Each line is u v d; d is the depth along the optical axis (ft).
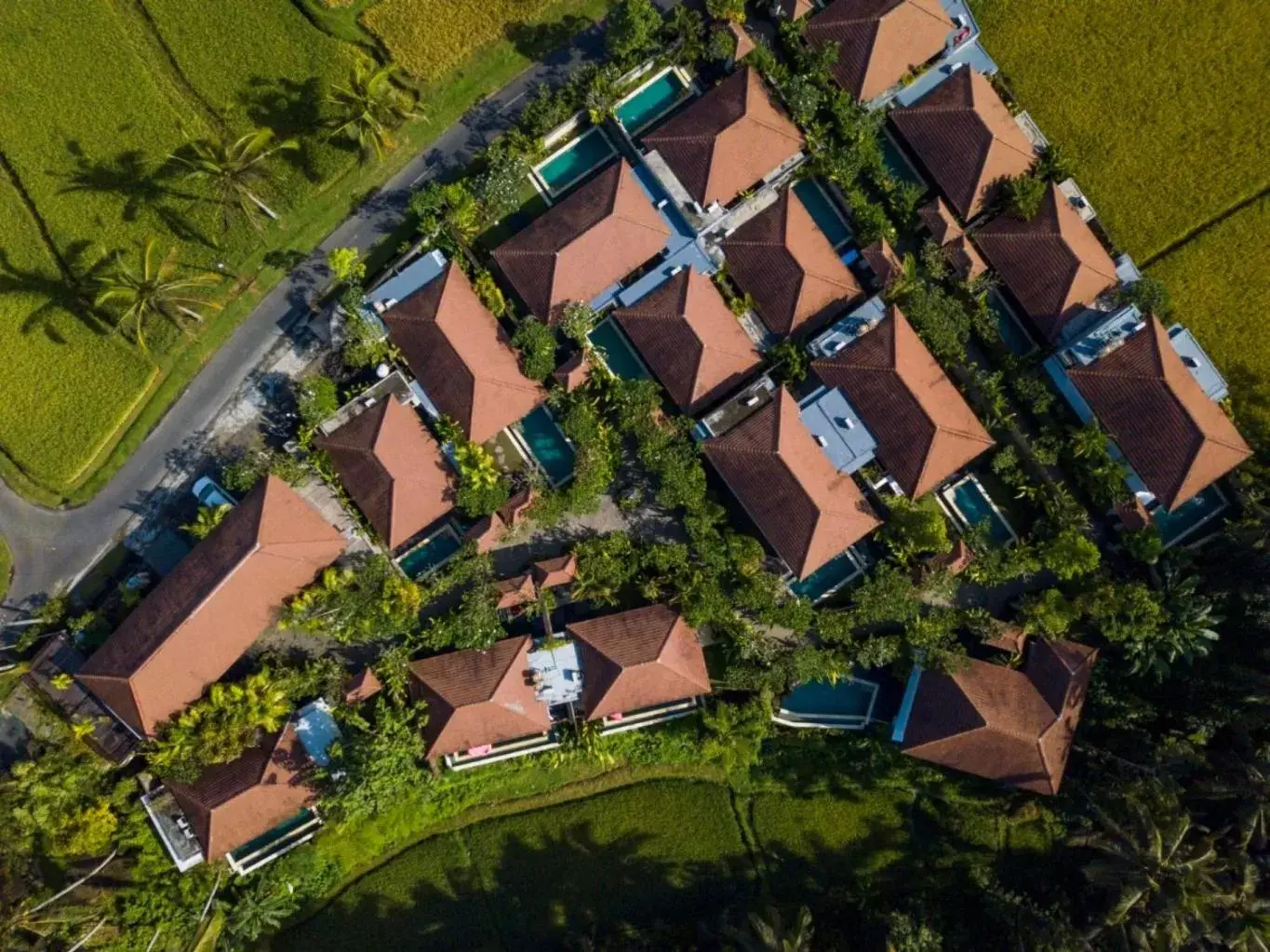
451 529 135.23
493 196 129.08
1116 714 127.85
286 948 132.26
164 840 127.54
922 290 128.88
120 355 135.03
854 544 135.54
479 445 128.98
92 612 131.34
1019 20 135.95
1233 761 118.32
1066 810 131.54
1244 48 135.13
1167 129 135.54
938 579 128.06
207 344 135.13
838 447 130.93
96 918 125.08
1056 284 128.06
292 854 130.62
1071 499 130.00
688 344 127.95
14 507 134.21
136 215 135.23
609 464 131.54
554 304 128.67
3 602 132.67
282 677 127.95
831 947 130.72
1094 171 136.15
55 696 129.59
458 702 125.90
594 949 131.54
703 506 129.90
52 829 123.13
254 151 132.16
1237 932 107.55
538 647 130.00
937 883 134.41
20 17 135.23
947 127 129.29
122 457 134.72
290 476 129.49
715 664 135.54
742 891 135.23
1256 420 134.21
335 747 123.54
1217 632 129.18
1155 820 116.47
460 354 126.11
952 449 127.85
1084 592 131.23
